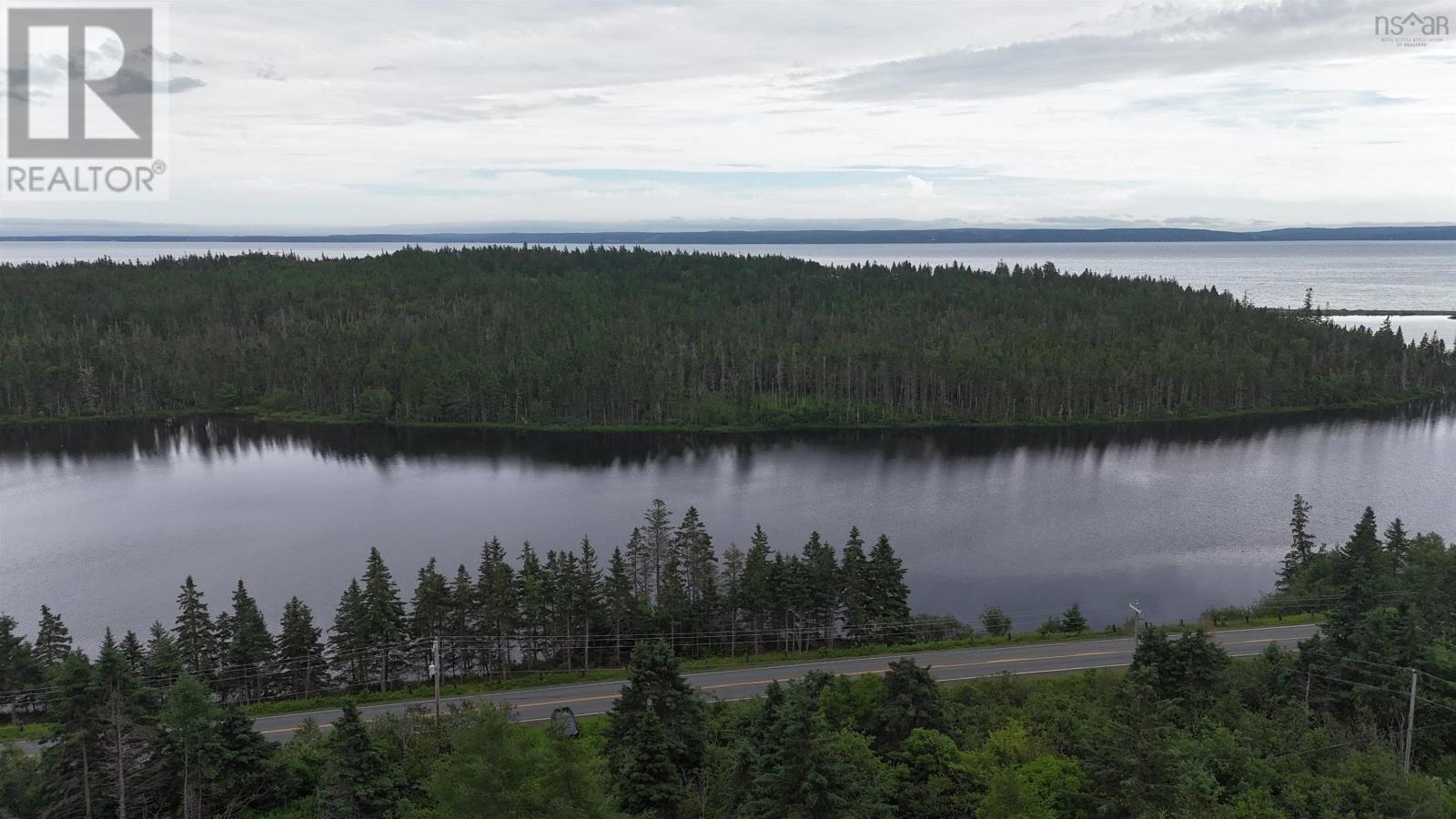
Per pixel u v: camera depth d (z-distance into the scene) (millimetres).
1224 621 85375
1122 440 190750
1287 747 53594
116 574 116438
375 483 162750
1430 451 175875
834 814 37812
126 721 47812
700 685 71688
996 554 120250
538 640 84625
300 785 52500
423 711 60156
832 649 81875
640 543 97500
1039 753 50688
